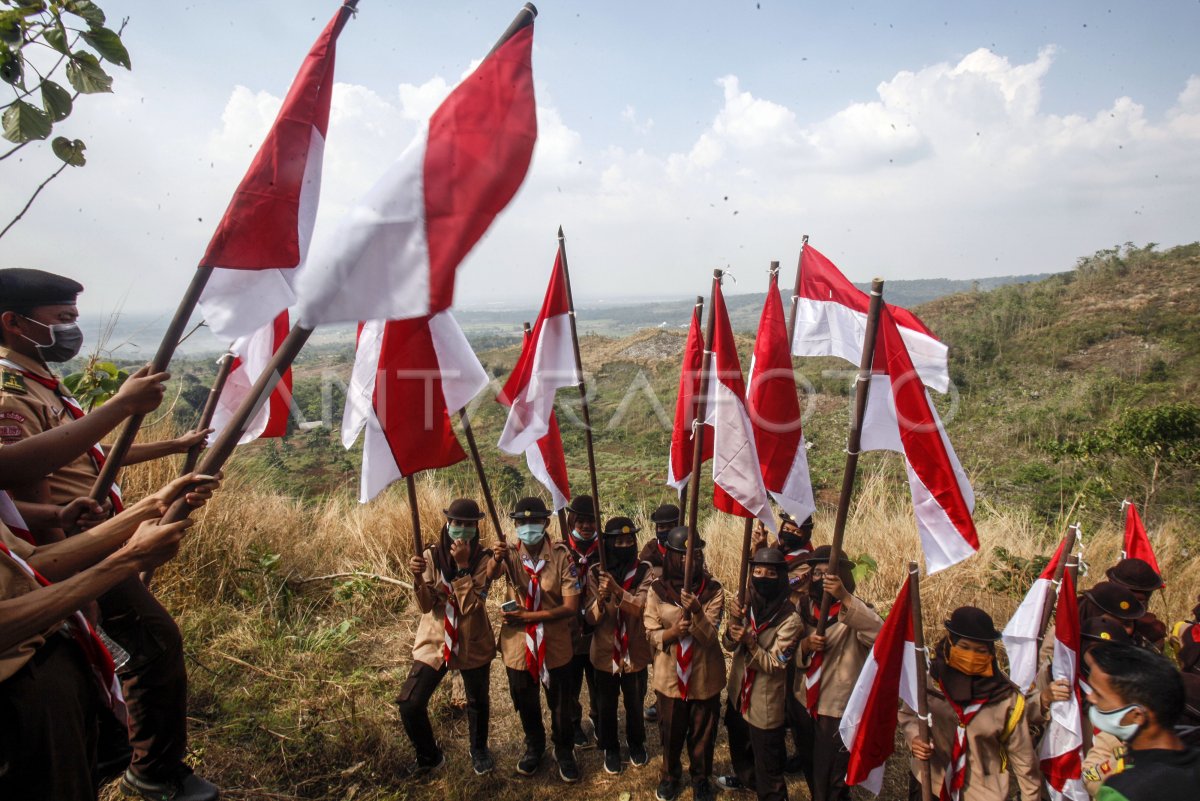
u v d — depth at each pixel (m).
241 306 2.35
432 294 1.83
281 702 4.29
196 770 3.61
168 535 1.89
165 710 2.83
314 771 3.86
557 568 4.24
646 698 5.16
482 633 4.11
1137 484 11.20
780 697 3.71
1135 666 2.35
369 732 4.16
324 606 5.87
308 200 2.32
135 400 2.07
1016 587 6.26
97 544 1.99
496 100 1.98
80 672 2.14
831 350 4.16
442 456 3.29
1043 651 3.49
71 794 2.05
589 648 4.46
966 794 3.16
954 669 3.21
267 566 5.66
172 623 2.85
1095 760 3.07
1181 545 7.16
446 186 1.88
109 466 2.21
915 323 4.04
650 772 4.27
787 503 3.92
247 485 6.93
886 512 7.88
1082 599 3.81
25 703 1.92
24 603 1.74
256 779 3.70
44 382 2.52
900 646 3.13
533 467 4.59
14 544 1.94
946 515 3.47
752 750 4.02
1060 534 7.38
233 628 4.99
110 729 2.82
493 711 4.85
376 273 1.82
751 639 3.75
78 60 2.30
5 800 1.92
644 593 4.19
